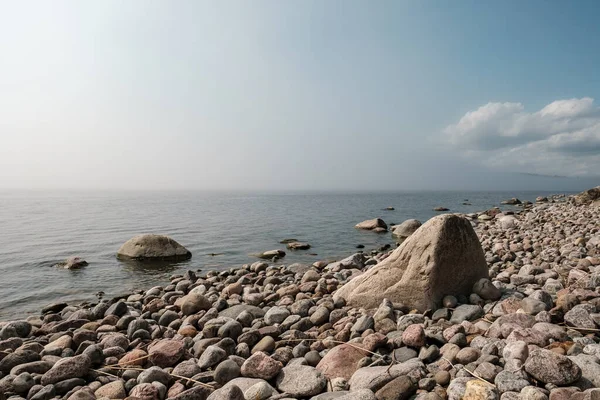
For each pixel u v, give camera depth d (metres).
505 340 4.66
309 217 38.25
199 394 4.07
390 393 3.73
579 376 3.50
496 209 34.84
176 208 56.31
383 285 7.18
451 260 6.87
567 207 33.28
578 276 7.84
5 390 4.39
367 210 50.16
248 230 26.67
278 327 6.44
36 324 8.04
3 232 24.70
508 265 11.05
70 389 4.54
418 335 4.91
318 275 11.15
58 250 18.17
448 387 3.76
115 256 16.95
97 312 8.20
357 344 5.23
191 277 12.57
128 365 5.19
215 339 5.78
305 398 4.15
